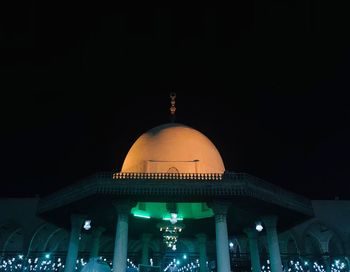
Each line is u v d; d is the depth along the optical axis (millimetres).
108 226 24219
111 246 36594
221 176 18625
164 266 34281
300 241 34438
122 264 17047
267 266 34656
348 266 33625
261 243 36688
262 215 21516
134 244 36406
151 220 24375
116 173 18625
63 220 22703
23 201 35125
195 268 34312
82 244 35938
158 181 18312
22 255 33031
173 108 29203
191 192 18047
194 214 24312
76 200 18984
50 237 35375
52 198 20906
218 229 18062
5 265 32812
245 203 19469
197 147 22656
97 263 11672
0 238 35531
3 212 34438
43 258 34312
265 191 19375
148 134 24203
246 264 30453
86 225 21188
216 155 23484
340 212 35062
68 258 19703
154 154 22125
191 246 36281
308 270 34125
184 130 23766
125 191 17984
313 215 22016
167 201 18922
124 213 18453
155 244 35062
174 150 22219
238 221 23344
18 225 34188
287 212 21203
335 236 35188
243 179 18500
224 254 17328
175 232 22688
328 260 34594
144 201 18906
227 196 18266
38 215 21688
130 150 24016
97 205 19828
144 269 19875
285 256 35188
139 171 21750
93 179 18484
